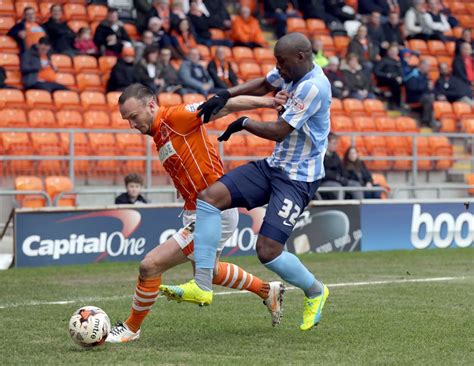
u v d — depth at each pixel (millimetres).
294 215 22500
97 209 42594
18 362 19938
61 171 50844
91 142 52938
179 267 41469
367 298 30750
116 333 22625
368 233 48969
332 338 23000
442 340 22719
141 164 52625
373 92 68438
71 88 59375
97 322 21484
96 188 51594
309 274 23125
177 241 22594
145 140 54156
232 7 75562
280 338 23047
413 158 58312
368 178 53844
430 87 72500
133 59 59594
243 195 22328
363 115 66375
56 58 60062
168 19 64062
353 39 68812
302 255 46281
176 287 22000
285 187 22469
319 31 73938
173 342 22500
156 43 62062
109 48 61500
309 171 22594
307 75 22328
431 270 39938
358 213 48719
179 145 22578
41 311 27969
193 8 67188
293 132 22406
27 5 64500
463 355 20781
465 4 83938
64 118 55312
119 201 45094
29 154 51344
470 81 73000
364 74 67562
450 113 70500
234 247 45500
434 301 30000
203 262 22125
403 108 69625
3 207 47844
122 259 43281
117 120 56250
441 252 48125
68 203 49250
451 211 51125
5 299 30859
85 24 65750
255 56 68812
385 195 55906
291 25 73188
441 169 63938
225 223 23219
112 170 52031
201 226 22156
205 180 22719
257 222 46188
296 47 22078
